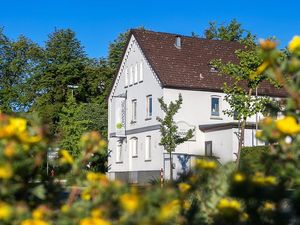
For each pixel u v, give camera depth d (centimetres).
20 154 343
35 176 380
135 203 317
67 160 388
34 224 319
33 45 6781
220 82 4212
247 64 2812
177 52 4362
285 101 402
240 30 7344
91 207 341
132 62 4497
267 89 4306
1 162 339
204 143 4012
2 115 362
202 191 429
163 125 3378
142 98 4300
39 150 369
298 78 369
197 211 424
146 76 4259
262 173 406
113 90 4806
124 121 4519
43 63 6656
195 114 4069
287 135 372
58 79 6525
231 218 402
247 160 425
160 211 318
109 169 4731
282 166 384
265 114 436
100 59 7319
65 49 6650
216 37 7450
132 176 4338
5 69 6925
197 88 4084
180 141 3378
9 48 6969
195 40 4588
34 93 6719
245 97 2852
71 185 382
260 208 423
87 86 6731
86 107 5556
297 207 391
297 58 369
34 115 389
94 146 388
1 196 341
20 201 354
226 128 3800
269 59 366
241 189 397
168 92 4016
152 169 4091
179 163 3803
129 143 4462
